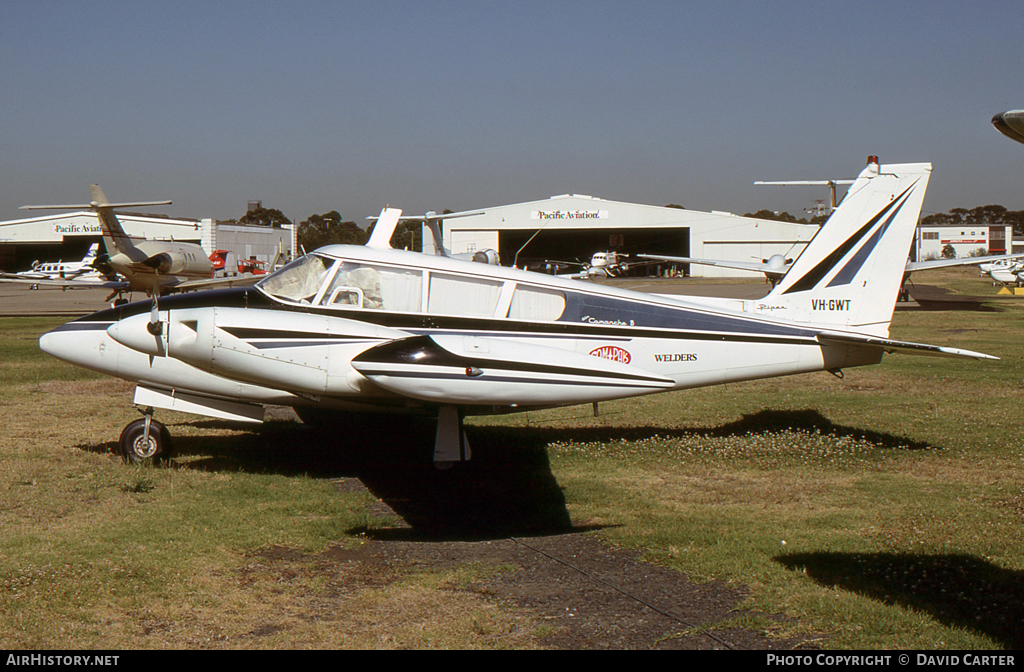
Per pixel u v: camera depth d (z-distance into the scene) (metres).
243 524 5.79
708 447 8.30
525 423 9.86
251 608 4.37
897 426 9.48
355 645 3.94
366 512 6.19
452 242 74.94
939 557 5.12
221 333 6.43
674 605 4.48
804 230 73.50
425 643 3.97
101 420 9.52
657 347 8.12
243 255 67.00
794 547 5.35
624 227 74.94
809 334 8.38
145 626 4.11
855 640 4.01
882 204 8.68
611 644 4.00
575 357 6.61
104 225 28.17
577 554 5.34
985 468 7.48
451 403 6.28
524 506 6.41
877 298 8.72
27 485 6.64
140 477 6.98
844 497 6.56
